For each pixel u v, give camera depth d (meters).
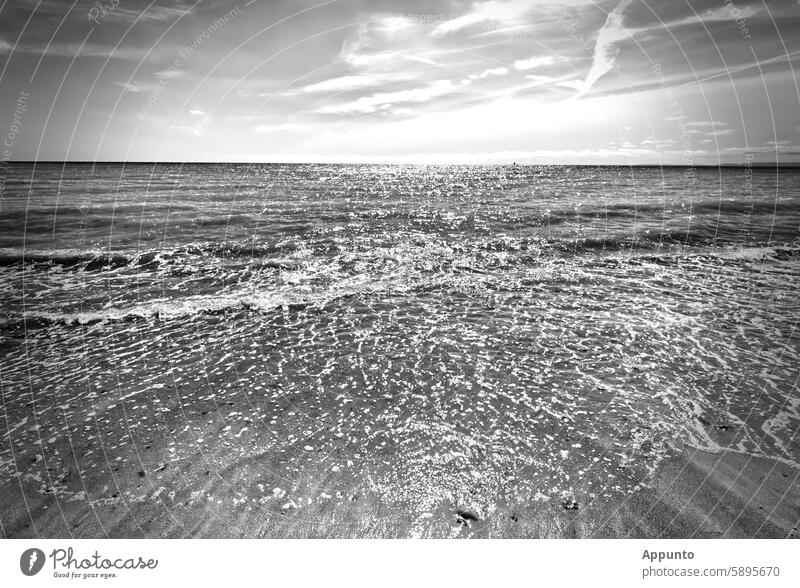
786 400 6.11
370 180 47.22
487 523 4.24
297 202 26.44
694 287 10.88
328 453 5.14
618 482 4.68
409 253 14.34
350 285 11.00
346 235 16.94
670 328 8.45
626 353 7.49
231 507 4.42
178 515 4.33
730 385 6.50
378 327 8.52
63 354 7.44
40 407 5.97
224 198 27.56
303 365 7.12
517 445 5.27
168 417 5.79
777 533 4.05
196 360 7.27
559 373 6.87
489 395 6.29
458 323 8.71
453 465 4.96
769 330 8.38
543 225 19.38
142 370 6.95
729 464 4.89
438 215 21.73
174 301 9.85
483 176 54.41
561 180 45.78
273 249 14.70
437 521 4.26
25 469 4.86
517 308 9.47
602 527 4.17
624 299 10.04
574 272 12.20
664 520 4.21
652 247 15.45
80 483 4.68
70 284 10.95
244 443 5.31
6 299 9.85
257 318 8.94
